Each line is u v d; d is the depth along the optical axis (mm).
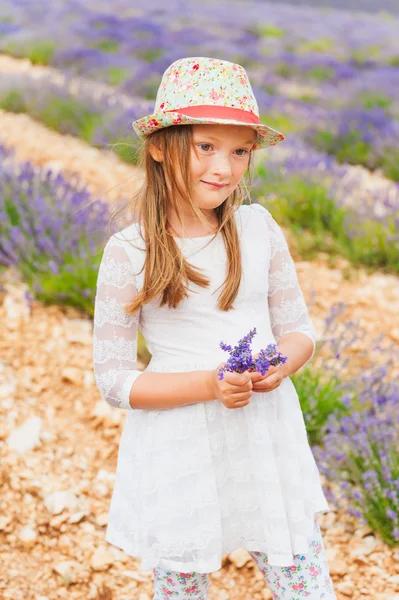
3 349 3750
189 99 1686
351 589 2508
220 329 1784
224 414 1750
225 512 1774
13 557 2662
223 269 1790
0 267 4406
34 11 13094
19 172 5207
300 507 1768
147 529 1757
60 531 2779
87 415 3402
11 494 2914
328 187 5555
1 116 7703
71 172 5914
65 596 2531
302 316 1955
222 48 12352
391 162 7121
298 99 10336
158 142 1723
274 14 17688
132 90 9234
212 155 1669
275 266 1920
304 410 3148
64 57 10477
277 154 6473
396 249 4883
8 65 10633
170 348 1798
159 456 1750
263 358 1621
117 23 12891
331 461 2951
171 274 1720
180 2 16656
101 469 3123
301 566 1793
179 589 1856
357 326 3684
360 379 3365
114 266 1764
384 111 9016
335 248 5094
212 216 1820
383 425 2953
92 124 7199
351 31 16281
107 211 4500
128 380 1749
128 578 2613
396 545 2656
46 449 3178
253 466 1763
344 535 2748
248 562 2666
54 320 3992
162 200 1771
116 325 1784
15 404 3408
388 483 2740
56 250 4215
